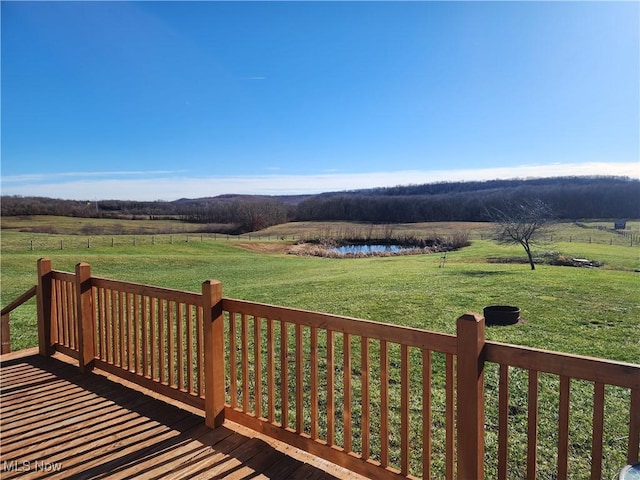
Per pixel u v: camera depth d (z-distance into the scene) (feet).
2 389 12.09
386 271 63.46
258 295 41.81
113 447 8.77
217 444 8.81
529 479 5.73
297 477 7.59
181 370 10.77
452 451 6.38
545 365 5.48
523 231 69.77
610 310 30.99
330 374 7.90
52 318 15.31
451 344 6.23
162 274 67.87
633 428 4.87
